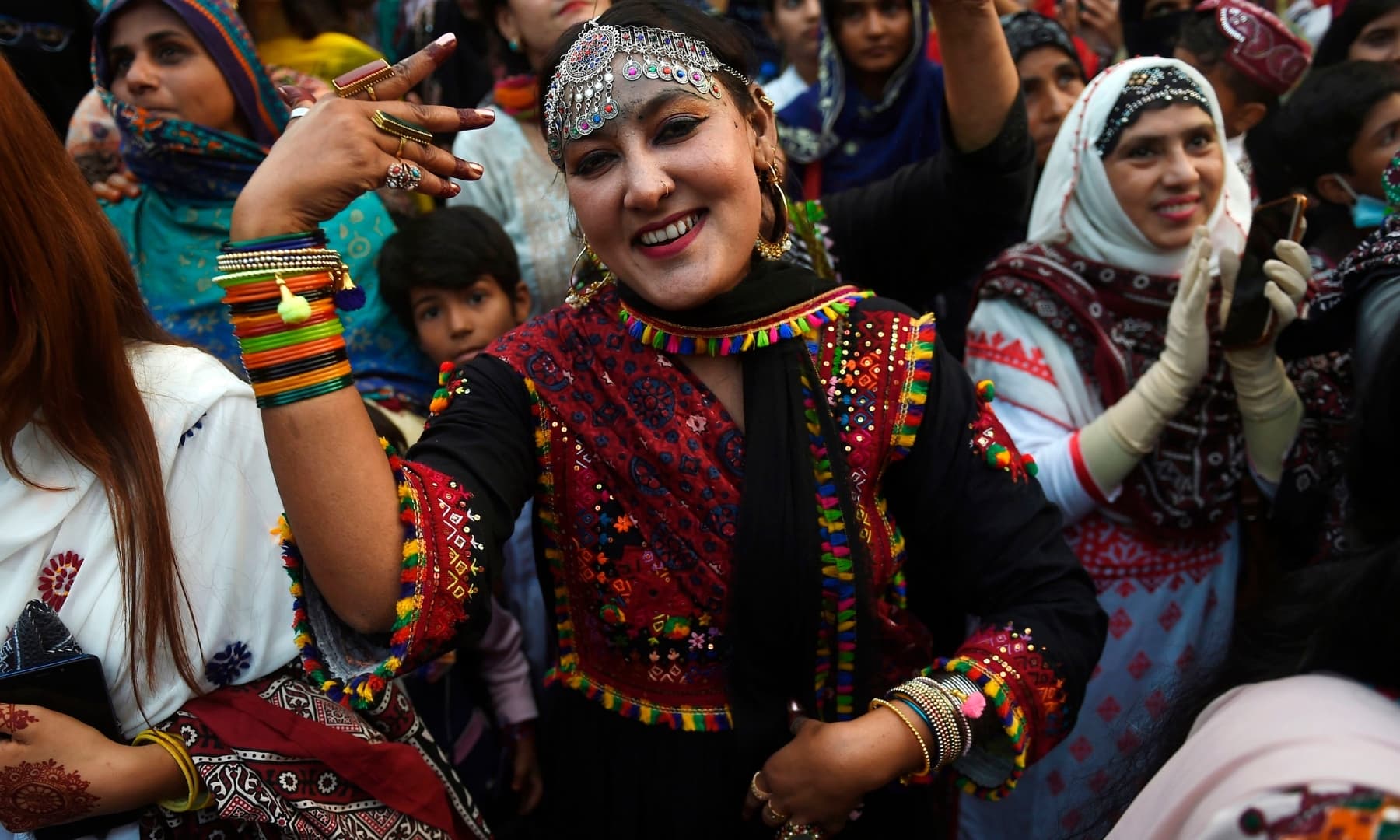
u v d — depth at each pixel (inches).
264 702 49.8
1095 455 73.0
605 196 45.3
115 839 49.4
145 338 51.7
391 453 42.1
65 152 48.0
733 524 47.7
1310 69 108.2
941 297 98.9
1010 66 66.2
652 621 49.3
